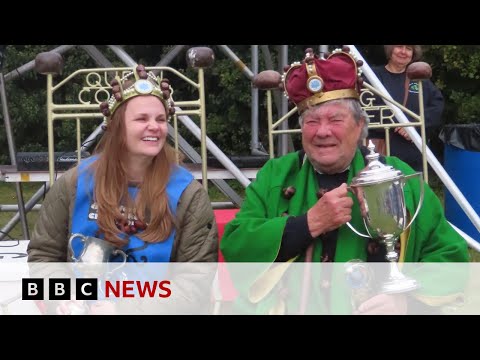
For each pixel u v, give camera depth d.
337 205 2.17
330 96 2.23
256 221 2.31
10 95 10.63
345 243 2.29
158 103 2.24
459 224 6.06
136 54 10.20
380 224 2.19
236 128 10.65
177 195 2.26
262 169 2.47
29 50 10.36
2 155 11.00
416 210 2.26
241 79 10.21
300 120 2.32
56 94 10.91
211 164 4.25
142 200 2.24
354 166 2.35
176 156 2.35
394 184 2.18
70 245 2.25
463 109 10.12
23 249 3.23
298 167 2.43
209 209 2.30
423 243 2.33
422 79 3.47
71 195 2.29
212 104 10.70
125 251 2.24
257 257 2.27
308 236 2.21
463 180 6.05
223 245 2.37
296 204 2.34
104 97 6.97
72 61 10.37
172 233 2.26
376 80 3.73
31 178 4.18
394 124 3.58
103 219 2.22
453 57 9.69
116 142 2.24
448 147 6.29
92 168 2.28
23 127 10.93
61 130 10.70
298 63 2.31
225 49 5.18
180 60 10.31
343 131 2.24
